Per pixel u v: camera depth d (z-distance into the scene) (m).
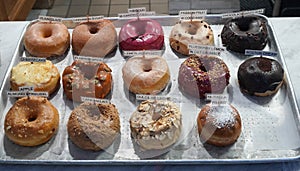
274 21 0.66
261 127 0.50
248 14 0.64
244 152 0.46
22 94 0.52
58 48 0.61
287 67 0.57
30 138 0.47
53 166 0.46
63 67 0.60
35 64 0.57
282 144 0.47
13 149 0.48
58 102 0.55
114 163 0.45
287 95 0.53
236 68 0.59
